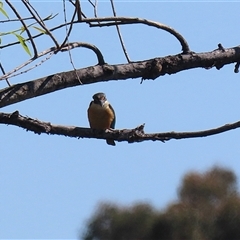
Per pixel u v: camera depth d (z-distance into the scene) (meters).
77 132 10.18
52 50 9.34
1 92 9.50
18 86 9.57
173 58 10.24
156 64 10.16
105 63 10.14
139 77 10.25
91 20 9.52
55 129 10.28
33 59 9.14
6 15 9.07
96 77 9.93
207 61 10.34
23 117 10.15
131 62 10.22
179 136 9.69
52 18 9.66
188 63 10.30
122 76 10.12
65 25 9.07
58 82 9.72
